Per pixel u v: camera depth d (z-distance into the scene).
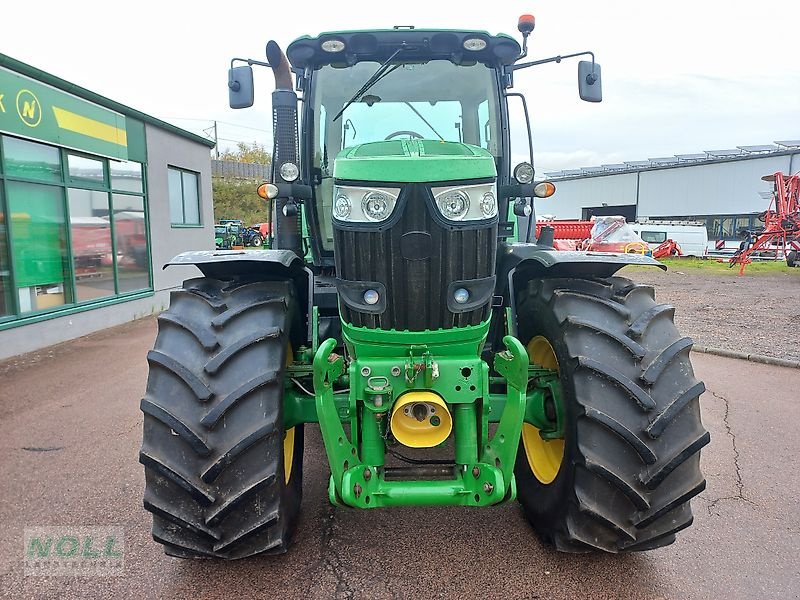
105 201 9.41
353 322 2.40
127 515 3.17
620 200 41.97
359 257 2.31
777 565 2.66
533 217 4.50
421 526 2.98
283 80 3.47
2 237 7.19
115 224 9.68
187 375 2.25
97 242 9.19
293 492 2.79
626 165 42.09
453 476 2.36
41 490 3.48
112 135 9.45
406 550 2.77
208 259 2.53
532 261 2.92
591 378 2.35
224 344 2.34
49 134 7.82
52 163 8.07
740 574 2.58
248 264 2.64
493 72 3.64
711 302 11.53
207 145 13.43
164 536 2.28
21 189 7.48
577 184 45.44
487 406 2.39
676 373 2.37
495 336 3.23
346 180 2.28
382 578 2.55
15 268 7.33
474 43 3.42
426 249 2.25
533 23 3.56
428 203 2.21
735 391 5.43
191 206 13.05
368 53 3.53
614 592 2.45
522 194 3.25
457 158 2.26
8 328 7.14
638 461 2.28
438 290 2.31
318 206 3.70
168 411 2.22
